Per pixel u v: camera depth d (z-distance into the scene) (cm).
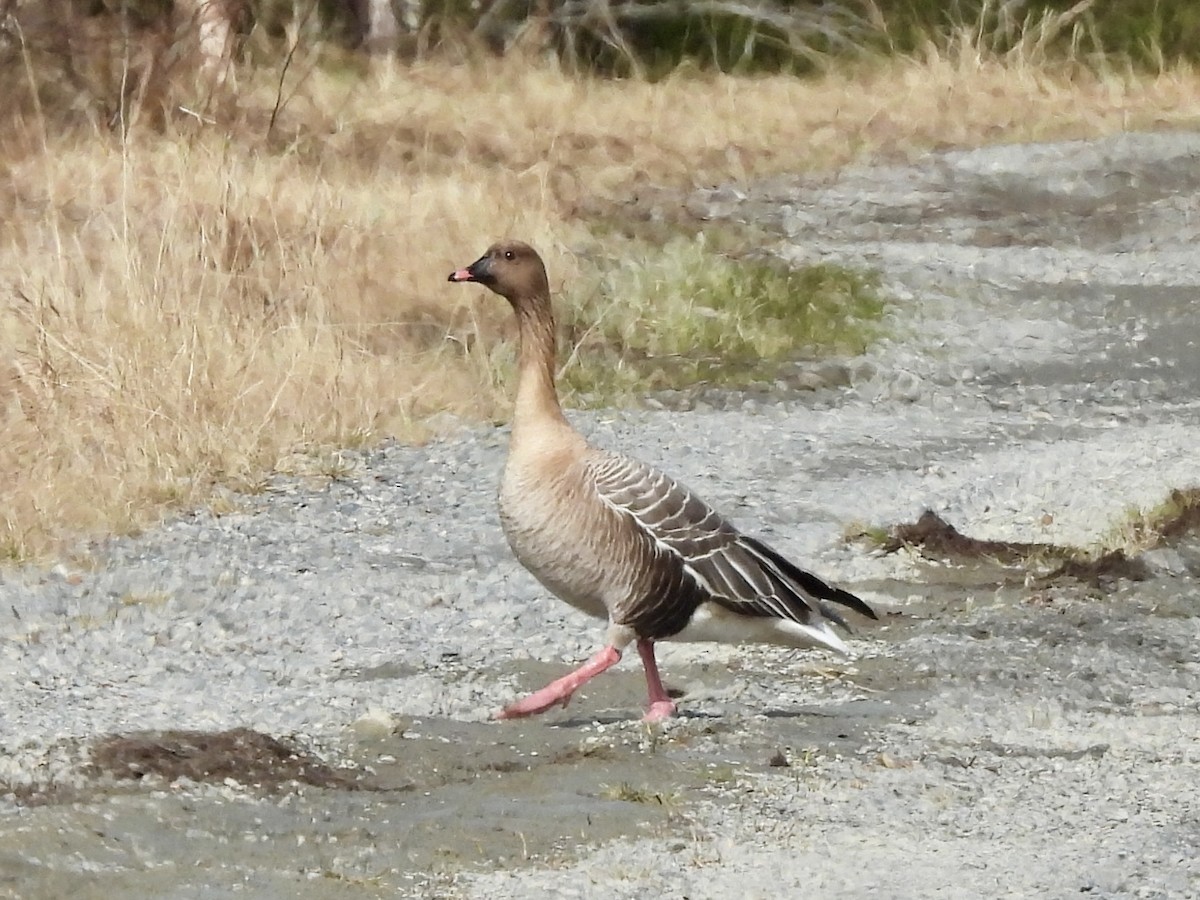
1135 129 3647
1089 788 934
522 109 3450
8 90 2567
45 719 1005
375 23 3909
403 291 2141
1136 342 2344
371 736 998
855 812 896
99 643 1164
